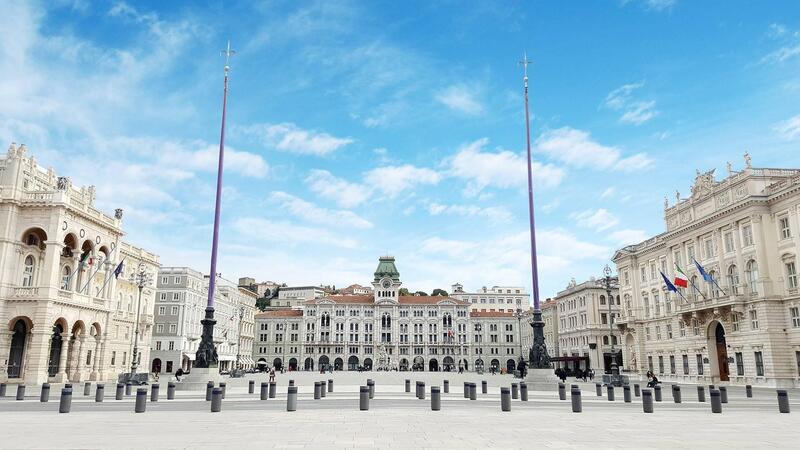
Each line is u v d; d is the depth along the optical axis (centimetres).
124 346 8231
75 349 6631
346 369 17338
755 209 6397
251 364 16275
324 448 1584
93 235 6875
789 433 1984
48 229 6134
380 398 3784
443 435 1864
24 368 6044
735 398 4153
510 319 17900
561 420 2364
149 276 9175
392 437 1812
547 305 14875
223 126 5006
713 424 2256
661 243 8600
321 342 17525
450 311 17862
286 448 1580
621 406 3170
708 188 7369
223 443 1667
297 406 3030
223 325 13500
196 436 1819
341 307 17825
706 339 7312
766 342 6112
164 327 11219
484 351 17675
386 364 17300
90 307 6681
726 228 6981
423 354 17600
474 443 1692
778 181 6309
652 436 1881
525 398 3444
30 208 6172
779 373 5984
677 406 3234
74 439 1741
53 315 6025
